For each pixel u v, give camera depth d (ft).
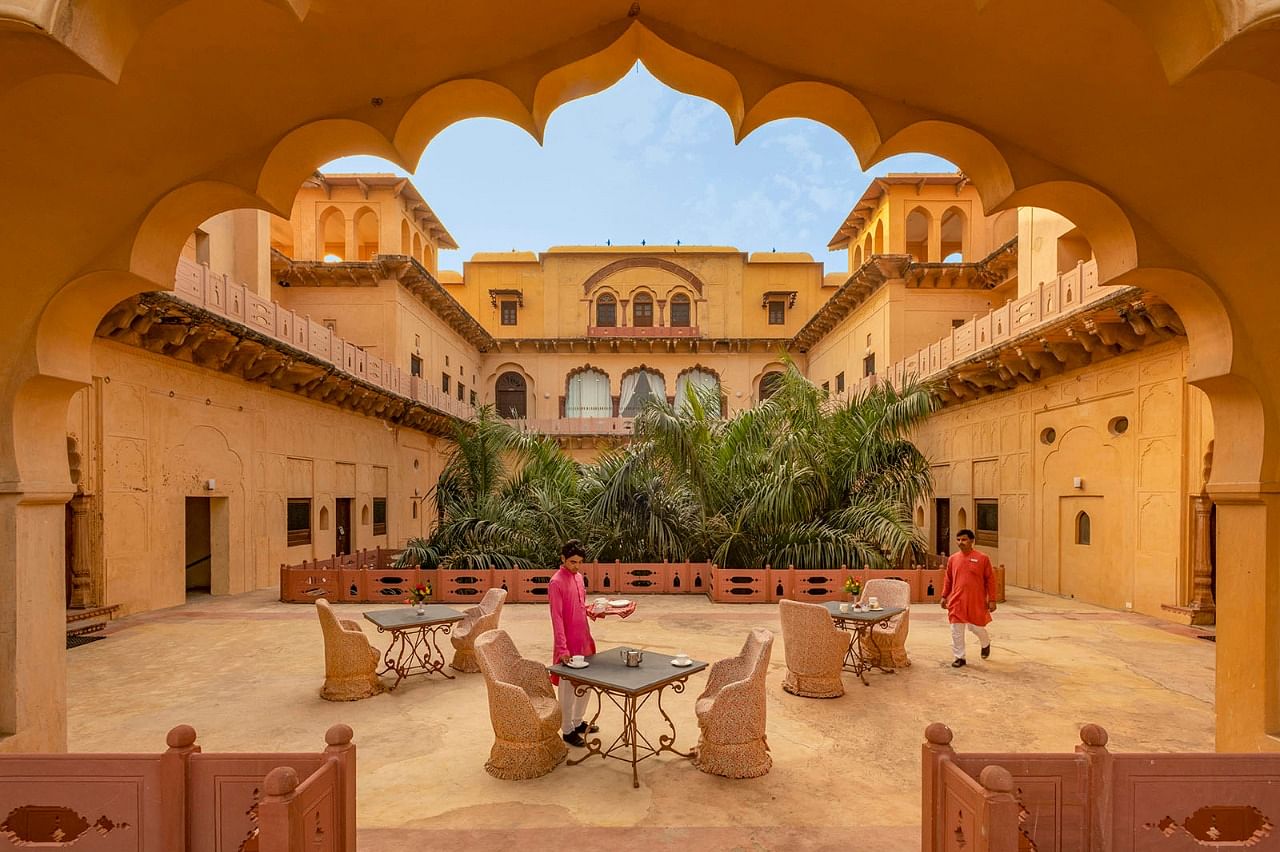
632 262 99.40
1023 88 10.47
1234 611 13.00
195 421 39.63
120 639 28.73
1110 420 36.99
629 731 15.87
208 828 9.58
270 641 28.25
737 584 35.88
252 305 41.63
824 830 12.25
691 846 11.68
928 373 55.98
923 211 68.03
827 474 37.63
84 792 9.61
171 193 11.60
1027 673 22.88
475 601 36.83
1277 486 12.22
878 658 23.20
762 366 97.81
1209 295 12.16
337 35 9.54
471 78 11.16
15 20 6.43
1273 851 9.48
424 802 13.34
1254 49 6.96
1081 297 35.42
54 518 13.12
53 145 10.05
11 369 12.11
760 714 14.84
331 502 55.98
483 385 98.43
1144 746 16.52
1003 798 8.05
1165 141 10.40
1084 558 39.09
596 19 11.01
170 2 7.47
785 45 11.05
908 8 9.53
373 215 73.97
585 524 41.70
